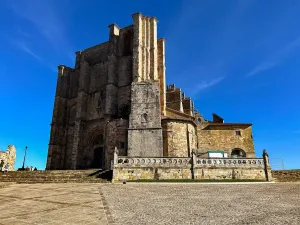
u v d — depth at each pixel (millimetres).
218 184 16328
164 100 39250
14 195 11148
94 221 5660
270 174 20203
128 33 42000
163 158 20672
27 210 7191
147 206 7602
